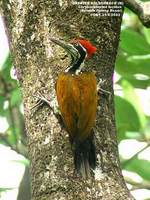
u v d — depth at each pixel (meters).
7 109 18.20
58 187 11.34
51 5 12.09
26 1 12.17
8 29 12.52
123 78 17.55
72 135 11.27
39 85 11.94
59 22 12.05
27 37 12.12
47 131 11.69
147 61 17.09
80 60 11.54
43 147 11.65
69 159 11.45
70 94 11.23
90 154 11.34
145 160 17.69
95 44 12.13
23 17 12.17
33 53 12.05
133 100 17.12
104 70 12.14
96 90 11.36
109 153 11.64
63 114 11.31
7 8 12.42
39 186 11.51
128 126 17.36
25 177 15.77
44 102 11.82
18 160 16.50
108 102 12.05
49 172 11.48
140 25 17.72
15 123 17.98
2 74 17.42
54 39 11.66
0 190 16.83
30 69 12.06
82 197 11.27
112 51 12.34
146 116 18.50
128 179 17.31
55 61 11.91
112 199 11.27
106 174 11.47
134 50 16.67
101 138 11.67
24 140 17.78
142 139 17.59
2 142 17.66
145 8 12.59
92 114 11.21
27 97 12.05
